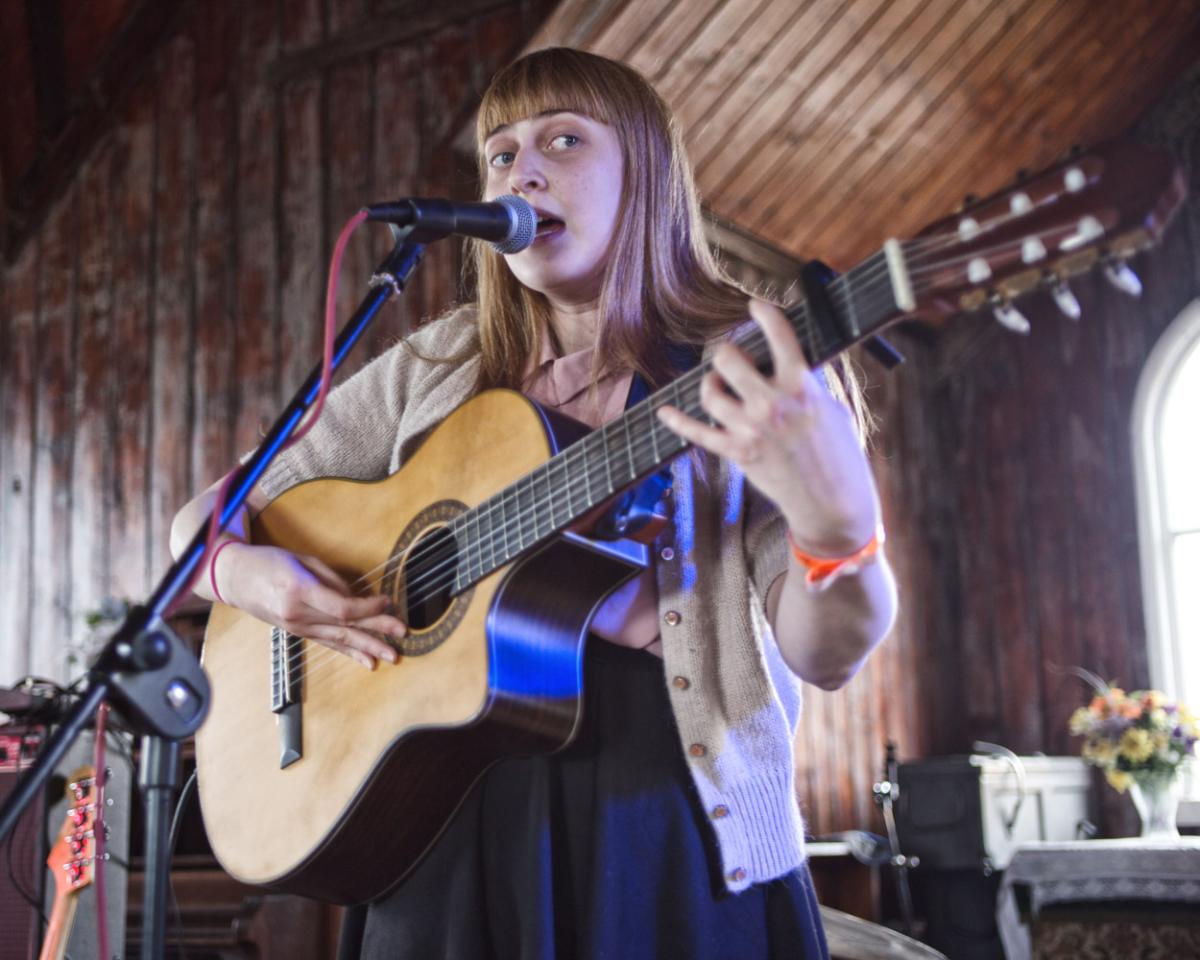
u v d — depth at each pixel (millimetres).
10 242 6770
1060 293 1013
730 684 1310
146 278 6434
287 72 6234
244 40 6406
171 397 6246
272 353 6039
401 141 5914
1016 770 6223
